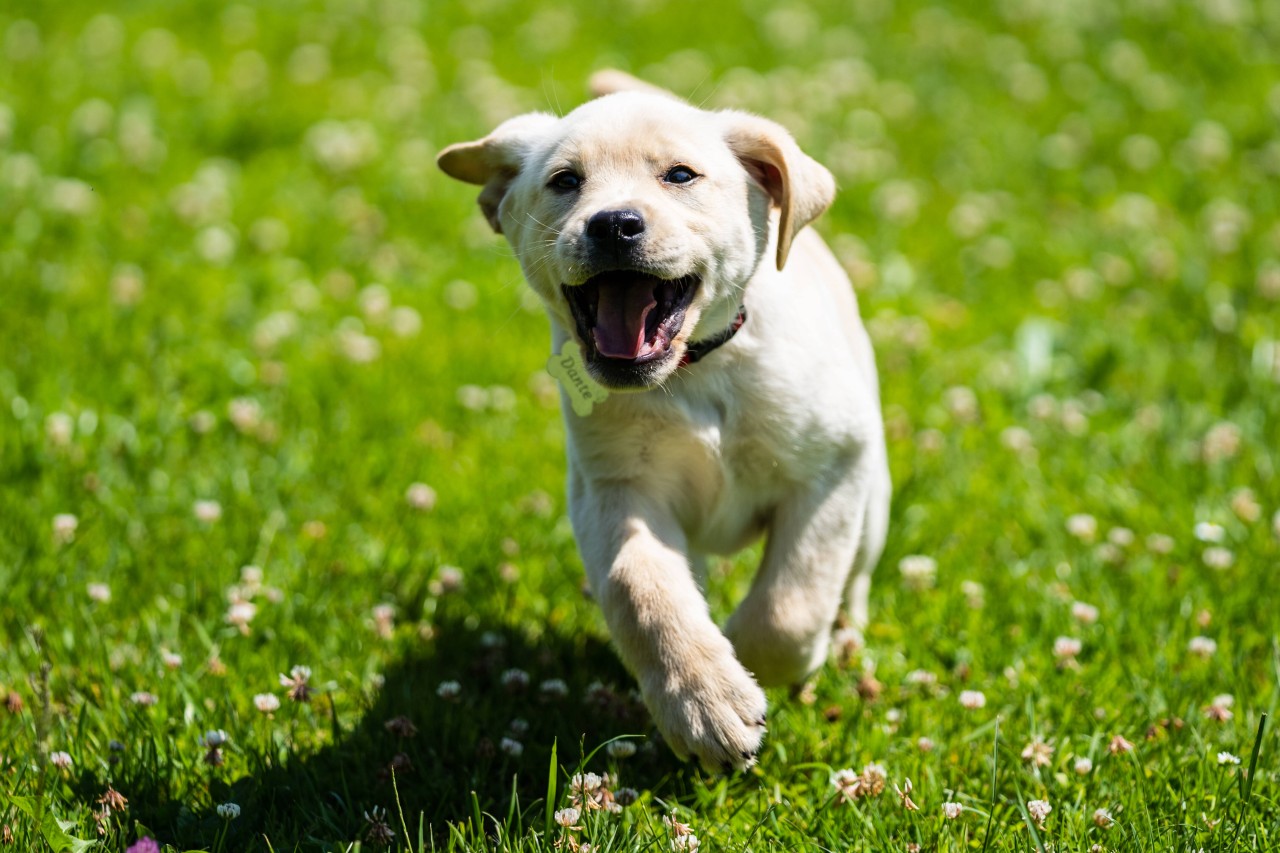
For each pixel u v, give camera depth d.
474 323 7.61
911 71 11.70
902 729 4.34
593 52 11.91
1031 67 11.65
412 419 6.59
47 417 6.28
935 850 3.65
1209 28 12.26
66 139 9.84
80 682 4.50
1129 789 3.87
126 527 5.54
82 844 3.54
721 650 3.90
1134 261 8.34
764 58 11.91
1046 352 7.17
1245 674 4.52
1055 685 4.49
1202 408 6.51
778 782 4.05
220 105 10.52
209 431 6.34
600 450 4.35
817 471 4.44
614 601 4.03
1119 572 5.31
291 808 3.91
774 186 4.44
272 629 4.87
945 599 5.08
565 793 3.85
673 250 3.96
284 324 7.45
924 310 7.81
